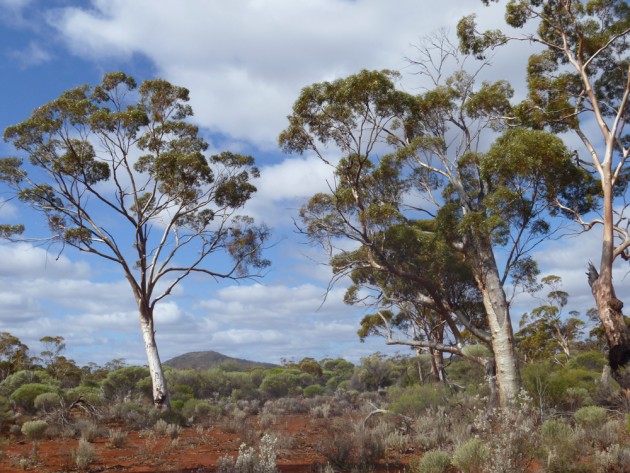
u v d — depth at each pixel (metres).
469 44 22.14
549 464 8.59
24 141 27.47
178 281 29.25
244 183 31.31
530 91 23.02
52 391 26.94
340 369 72.31
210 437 19.22
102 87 28.78
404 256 22.44
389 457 12.52
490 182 20.70
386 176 22.64
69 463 12.79
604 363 33.34
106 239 27.92
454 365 33.19
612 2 22.47
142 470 12.36
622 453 9.26
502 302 19.03
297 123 20.17
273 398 46.66
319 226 21.69
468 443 9.05
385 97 19.09
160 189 31.19
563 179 20.80
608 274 19.48
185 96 30.14
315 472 11.25
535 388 16.97
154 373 27.23
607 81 23.80
